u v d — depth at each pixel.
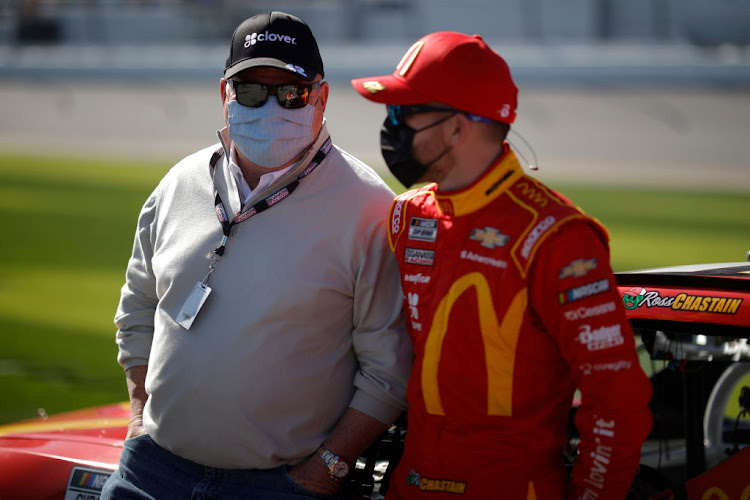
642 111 93.75
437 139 7.15
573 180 69.12
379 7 126.12
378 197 8.34
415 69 7.17
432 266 7.39
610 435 6.66
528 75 102.56
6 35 139.38
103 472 9.01
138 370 9.24
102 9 137.50
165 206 8.84
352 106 100.19
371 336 8.13
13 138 104.31
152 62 119.50
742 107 91.25
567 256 6.68
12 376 19.36
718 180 69.75
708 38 114.44
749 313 7.41
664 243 39.72
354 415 8.10
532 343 6.96
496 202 7.11
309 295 7.98
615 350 6.60
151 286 9.12
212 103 109.44
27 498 9.12
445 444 7.31
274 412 8.02
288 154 8.13
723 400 9.04
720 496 7.77
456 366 7.16
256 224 8.23
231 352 7.99
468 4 120.75
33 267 32.84
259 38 7.93
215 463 8.21
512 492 7.10
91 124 110.31
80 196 55.62
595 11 115.88
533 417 7.11
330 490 8.12
